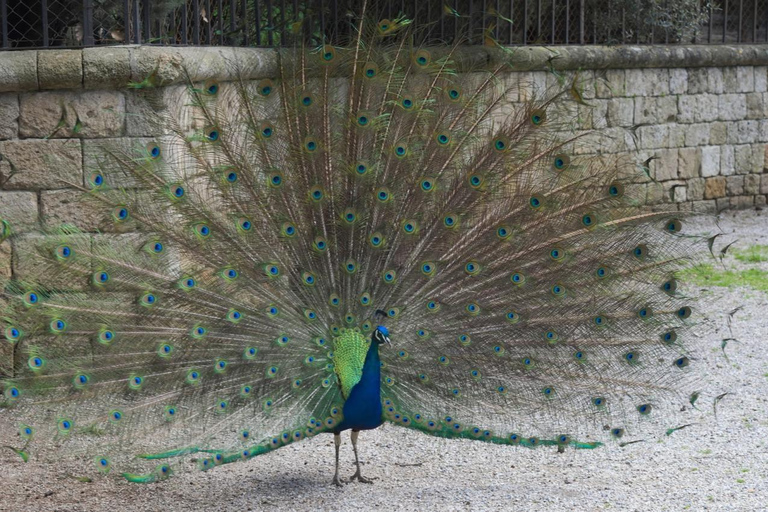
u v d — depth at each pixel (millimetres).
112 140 7465
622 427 5781
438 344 5621
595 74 13406
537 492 5750
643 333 5656
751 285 10930
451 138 5738
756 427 6832
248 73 8562
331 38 9227
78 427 5344
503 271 5637
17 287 5484
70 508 5555
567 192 5633
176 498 5738
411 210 5703
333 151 5707
